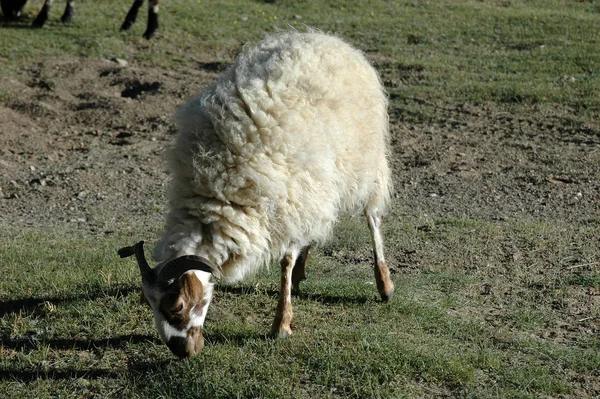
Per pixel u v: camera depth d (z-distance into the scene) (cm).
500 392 569
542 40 2034
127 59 1917
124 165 1338
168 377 595
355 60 750
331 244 946
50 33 2059
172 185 621
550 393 577
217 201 594
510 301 762
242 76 649
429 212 1103
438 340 660
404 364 601
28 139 1466
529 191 1190
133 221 1073
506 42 2044
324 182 636
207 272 585
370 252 927
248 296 761
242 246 595
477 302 760
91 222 1073
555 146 1388
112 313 709
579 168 1280
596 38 2030
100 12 2286
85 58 1897
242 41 2086
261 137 610
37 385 592
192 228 591
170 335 575
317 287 788
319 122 644
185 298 562
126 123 1562
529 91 1636
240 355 623
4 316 709
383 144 783
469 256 895
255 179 593
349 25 2206
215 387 574
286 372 598
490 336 677
